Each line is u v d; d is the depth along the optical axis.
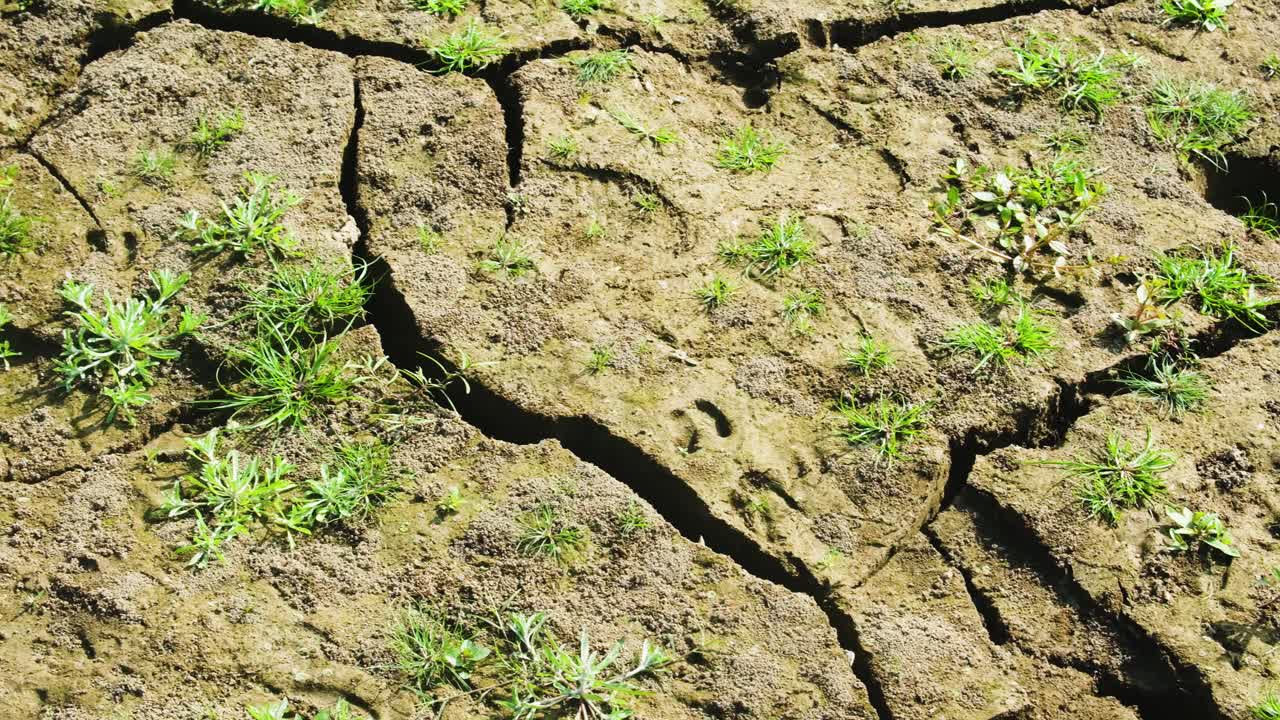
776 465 3.43
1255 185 3.77
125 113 3.68
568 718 3.27
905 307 3.55
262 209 3.58
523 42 3.78
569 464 3.42
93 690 3.26
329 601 3.32
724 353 3.51
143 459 3.41
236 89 3.71
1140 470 3.43
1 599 3.31
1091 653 3.34
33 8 3.76
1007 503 3.41
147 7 3.78
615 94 3.74
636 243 3.60
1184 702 3.32
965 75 3.79
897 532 3.40
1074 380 3.51
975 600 3.37
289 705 3.27
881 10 3.85
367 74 3.74
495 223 3.61
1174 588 3.36
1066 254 3.59
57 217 3.58
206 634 3.30
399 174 3.64
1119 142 3.73
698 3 3.86
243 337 3.50
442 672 3.29
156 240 3.57
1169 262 3.60
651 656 3.29
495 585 3.34
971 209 3.65
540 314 3.53
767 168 3.69
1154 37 3.86
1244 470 3.44
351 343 3.50
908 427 3.46
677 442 3.44
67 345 3.47
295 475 3.41
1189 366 3.53
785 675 3.30
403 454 3.42
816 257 3.59
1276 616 3.34
